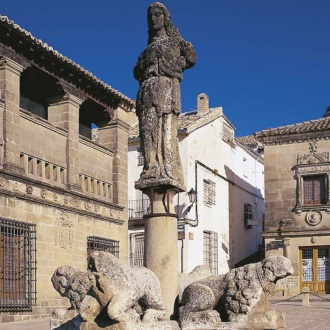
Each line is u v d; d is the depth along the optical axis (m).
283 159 35.72
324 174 34.62
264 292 9.12
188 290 9.34
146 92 10.53
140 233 34.50
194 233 34.00
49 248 20.70
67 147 22.66
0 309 18.12
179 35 10.82
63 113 22.83
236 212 41.12
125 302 7.79
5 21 18.61
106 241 24.50
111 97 25.62
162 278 9.96
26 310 19.19
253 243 44.00
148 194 10.41
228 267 38.84
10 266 18.91
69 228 21.98
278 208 35.47
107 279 7.84
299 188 35.03
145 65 10.66
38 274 19.98
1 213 18.48
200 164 35.19
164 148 10.40
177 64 10.56
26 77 21.75
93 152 24.75
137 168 35.53
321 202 34.75
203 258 35.22
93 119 26.50
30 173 20.55
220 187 38.59
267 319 8.91
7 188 18.81
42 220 20.44
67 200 22.00
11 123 19.38
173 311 9.82
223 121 39.62
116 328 7.71
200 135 35.75
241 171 42.81
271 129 36.16
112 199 25.94
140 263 34.22
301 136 35.28
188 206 33.41
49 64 21.42
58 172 22.06
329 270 33.72
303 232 34.31
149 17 10.84
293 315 19.31
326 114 40.50
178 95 10.61
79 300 9.89
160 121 10.45
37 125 21.05
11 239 19.06
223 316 9.38
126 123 26.98
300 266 34.47
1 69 19.34
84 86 23.70
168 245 10.10
